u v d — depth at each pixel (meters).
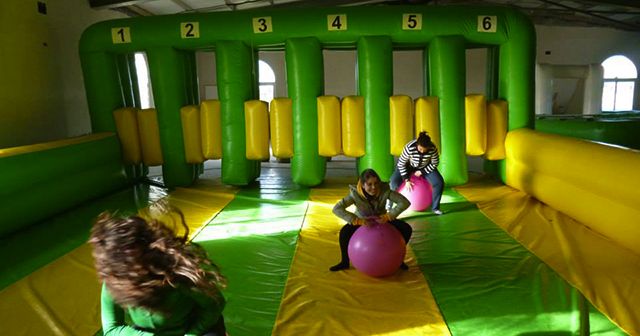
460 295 3.38
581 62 16.19
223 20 7.02
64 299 3.44
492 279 3.64
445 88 6.87
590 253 4.17
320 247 4.51
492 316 3.05
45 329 3.01
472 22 6.81
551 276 3.66
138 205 6.39
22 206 5.14
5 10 6.70
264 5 11.36
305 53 6.90
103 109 7.41
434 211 5.65
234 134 7.20
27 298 3.46
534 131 6.64
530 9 14.05
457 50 6.82
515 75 7.00
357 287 3.55
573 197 5.11
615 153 4.57
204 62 15.54
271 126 7.19
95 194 6.64
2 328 3.03
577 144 5.28
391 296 3.38
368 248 3.55
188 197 6.86
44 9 7.64
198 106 7.45
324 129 7.00
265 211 5.98
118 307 1.80
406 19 6.78
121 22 7.19
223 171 7.30
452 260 4.08
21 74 7.05
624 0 11.60
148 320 1.73
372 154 7.02
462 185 7.40
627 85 16.50
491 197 6.46
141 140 7.51
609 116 10.61
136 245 1.54
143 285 1.54
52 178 5.68
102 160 6.86
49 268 4.07
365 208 3.76
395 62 15.55
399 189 5.64
